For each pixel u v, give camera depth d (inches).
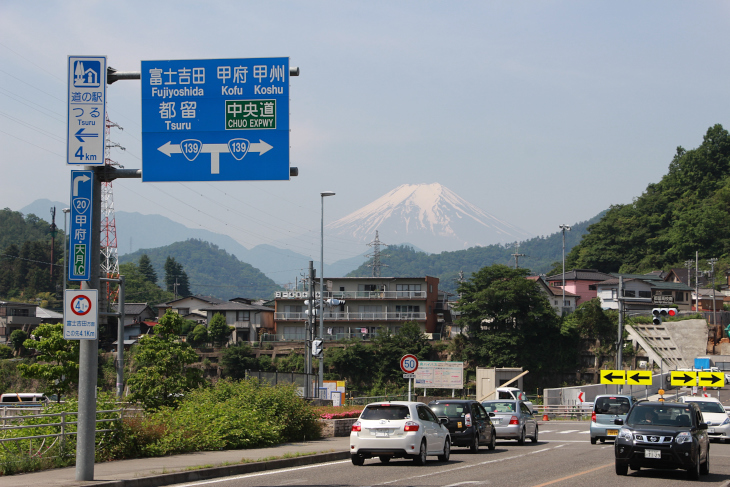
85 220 498.3
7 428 563.2
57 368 1314.0
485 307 2684.5
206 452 700.0
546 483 519.5
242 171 545.3
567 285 4052.7
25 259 5044.3
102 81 515.2
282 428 833.5
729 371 2650.1
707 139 5423.2
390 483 513.0
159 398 1128.8
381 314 3095.5
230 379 1040.2
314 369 2728.8
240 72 552.7
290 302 3181.6
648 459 575.2
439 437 707.4
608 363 2701.8
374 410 664.4
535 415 1689.2
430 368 2046.0
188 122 548.1
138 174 538.9
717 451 903.7
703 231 4525.1
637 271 4630.9
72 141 506.9
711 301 3671.3
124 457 631.2
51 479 478.0
